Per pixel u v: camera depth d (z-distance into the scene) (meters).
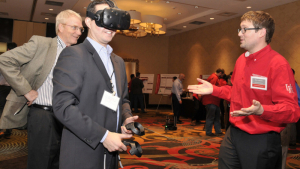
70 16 1.87
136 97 9.55
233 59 8.12
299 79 5.99
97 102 1.06
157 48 12.05
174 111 6.99
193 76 10.21
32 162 1.75
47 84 1.78
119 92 1.18
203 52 9.60
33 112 1.76
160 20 7.08
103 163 1.10
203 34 9.62
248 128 1.42
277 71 1.33
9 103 1.76
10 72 1.63
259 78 1.40
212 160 3.46
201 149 4.09
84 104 1.02
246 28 1.44
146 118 7.89
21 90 1.66
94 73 1.06
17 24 9.19
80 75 1.01
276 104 1.25
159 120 7.46
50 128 1.75
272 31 1.42
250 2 6.40
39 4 7.23
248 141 1.42
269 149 1.37
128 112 1.30
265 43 1.44
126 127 1.13
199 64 9.84
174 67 11.61
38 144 1.74
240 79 1.51
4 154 3.42
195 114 7.10
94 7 1.10
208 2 6.53
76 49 1.06
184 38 10.87
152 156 3.62
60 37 1.90
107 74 1.10
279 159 1.44
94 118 1.05
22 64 1.73
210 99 5.19
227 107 5.33
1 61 1.61
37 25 9.44
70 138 1.05
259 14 1.43
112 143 0.97
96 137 0.96
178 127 6.28
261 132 1.38
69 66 1.00
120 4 7.46
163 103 12.16
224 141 1.59
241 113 1.20
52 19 8.98
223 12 7.45
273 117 1.21
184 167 3.14
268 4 6.50
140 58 11.80
